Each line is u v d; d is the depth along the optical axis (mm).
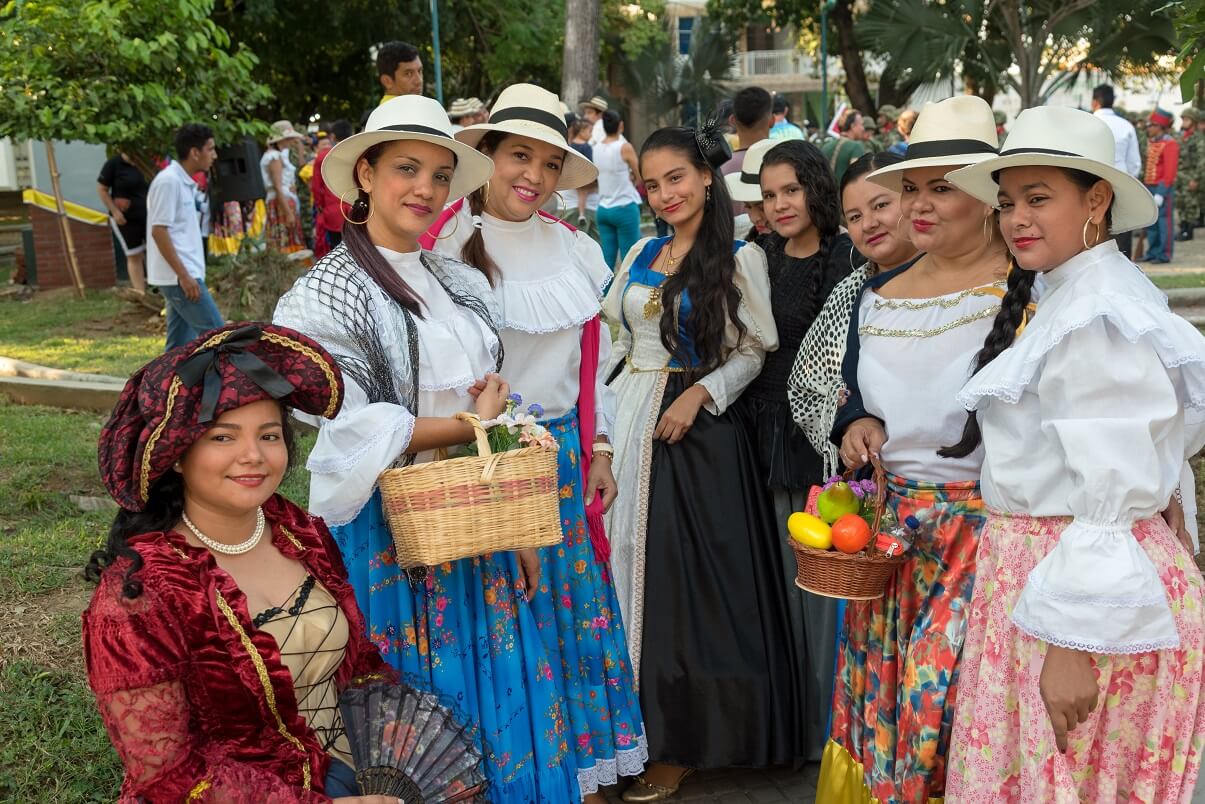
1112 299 2295
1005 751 2523
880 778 2928
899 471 2877
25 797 3219
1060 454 2377
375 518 2873
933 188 2791
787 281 3771
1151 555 2373
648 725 3549
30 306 12898
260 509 2447
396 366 2793
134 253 12148
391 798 2324
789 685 3627
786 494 3727
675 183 3604
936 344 2793
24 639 4039
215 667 2178
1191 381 2342
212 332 2254
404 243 2906
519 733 2979
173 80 11586
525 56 22875
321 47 20859
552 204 8070
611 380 3945
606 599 3340
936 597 2781
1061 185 2369
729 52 25984
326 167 2822
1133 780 2426
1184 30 3729
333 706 2514
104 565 2234
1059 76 19078
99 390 7570
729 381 3652
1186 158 16062
